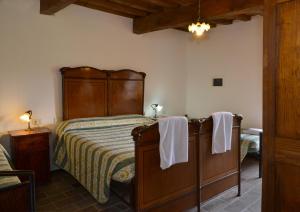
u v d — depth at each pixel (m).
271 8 1.24
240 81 4.98
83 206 2.76
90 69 4.18
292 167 1.22
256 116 4.77
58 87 3.93
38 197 2.98
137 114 4.71
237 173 3.08
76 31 4.06
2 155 2.61
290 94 1.20
